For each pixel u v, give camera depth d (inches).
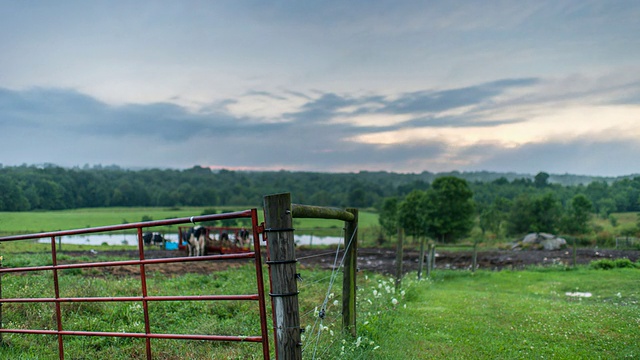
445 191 2143.2
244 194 5398.6
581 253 1203.9
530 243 1515.7
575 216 2319.1
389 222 2349.9
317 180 6481.3
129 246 1285.7
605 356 245.4
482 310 381.1
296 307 164.4
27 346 250.8
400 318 331.0
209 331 274.2
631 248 1365.7
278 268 163.0
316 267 789.2
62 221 2711.6
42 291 349.1
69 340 258.7
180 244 1021.8
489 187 5191.9
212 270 629.9
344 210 248.7
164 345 251.3
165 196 4753.9
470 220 2174.0
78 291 339.3
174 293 387.9
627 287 550.0
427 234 2224.4
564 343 272.2
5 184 3356.3
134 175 5777.6
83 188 4534.9
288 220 163.5
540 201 2380.7
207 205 4877.0
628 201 3814.0
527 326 318.7
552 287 583.8
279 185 5999.0
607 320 333.4
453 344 270.1
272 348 245.9
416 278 620.7
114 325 283.3
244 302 352.8
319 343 231.6
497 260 1112.8
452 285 633.0
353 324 258.4
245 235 971.3
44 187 3927.2
